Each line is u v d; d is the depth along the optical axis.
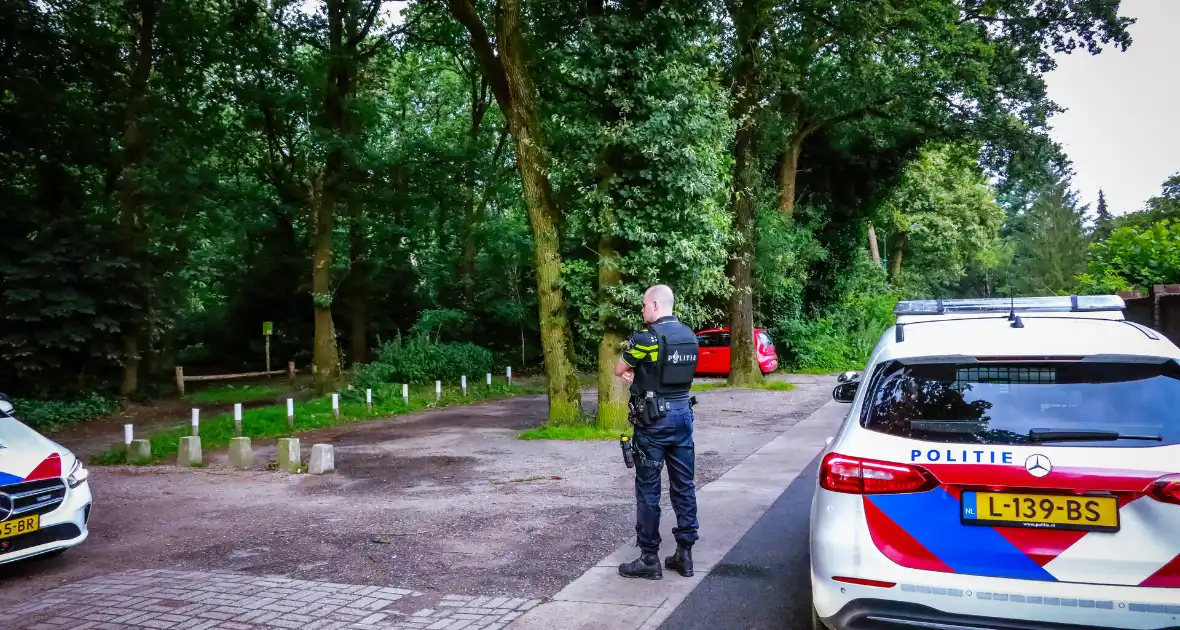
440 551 6.12
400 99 31.95
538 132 12.84
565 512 7.34
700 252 12.34
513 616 4.62
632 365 5.27
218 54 23.05
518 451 11.37
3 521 5.46
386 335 32.34
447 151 25.28
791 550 5.83
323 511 7.79
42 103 20.12
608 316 12.43
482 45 13.58
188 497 8.84
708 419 14.60
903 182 34.31
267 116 25.09
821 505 3.49
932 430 3.41
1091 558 3.04
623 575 5.28
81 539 6.06
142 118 21.20
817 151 30.59
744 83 21.00
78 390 20.17
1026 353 3.57
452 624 4.50
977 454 3.24
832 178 31.98
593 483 8.75
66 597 5.25
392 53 26.62
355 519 7.36
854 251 33.38
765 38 21.23
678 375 5.25
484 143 27.84
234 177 27.98
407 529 6.88
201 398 23.05
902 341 3.97
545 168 12.70
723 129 12.73
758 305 28.73
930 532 3.24
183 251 22.91
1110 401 3.34
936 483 3.25
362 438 13.89
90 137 21.16
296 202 28.17
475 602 4.89
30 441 6.20
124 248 20.92
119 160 21.72
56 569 6.02
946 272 57.69
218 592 5.24
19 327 19.36
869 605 3.27
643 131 11.86
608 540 6.30
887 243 55.66
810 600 4.77
